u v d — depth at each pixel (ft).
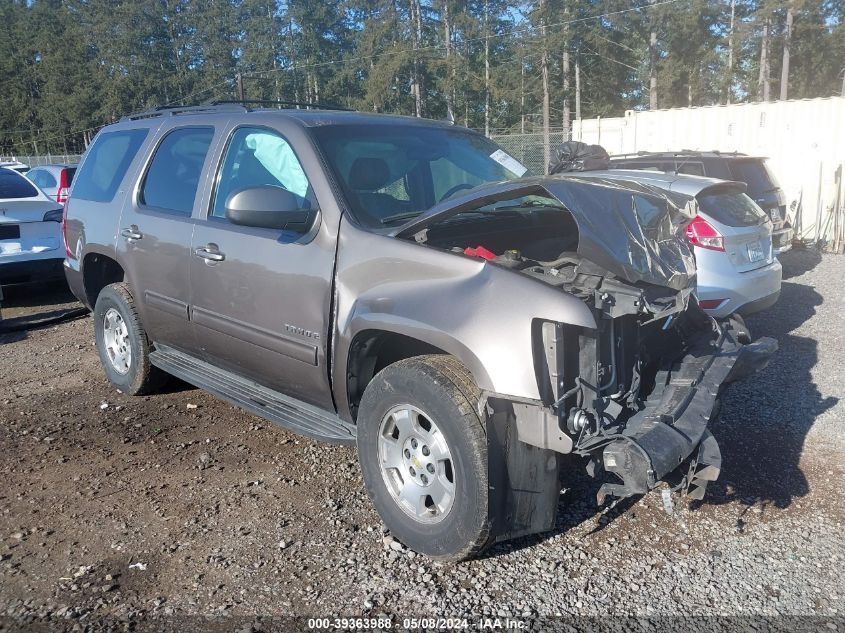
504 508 10.68
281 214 12.57
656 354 13.34
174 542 12.10
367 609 10.40
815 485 13.97
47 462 15.15
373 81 163.73
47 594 10.73
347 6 209.67
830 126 47.16
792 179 49.19
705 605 10.50
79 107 233.14
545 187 11.34
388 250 11.94
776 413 17.56
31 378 20.86
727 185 24.09
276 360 13.80
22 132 266.77
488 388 10.29
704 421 11.12
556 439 10.30
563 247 13.48
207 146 16.03
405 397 11.21
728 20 171.12
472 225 13.09
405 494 11.68
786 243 34.19
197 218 15.56
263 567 11.40
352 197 13.08
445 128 16.49
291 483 14.16
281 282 13.35
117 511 13.12
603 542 12.09
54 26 260.83
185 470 14.74
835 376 20.25
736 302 23.11
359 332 11.96
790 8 148.66
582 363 10.59
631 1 155.84
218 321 14.90
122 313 18.24
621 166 35.78
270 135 14.49
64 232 20.52
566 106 152.87
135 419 17.49
